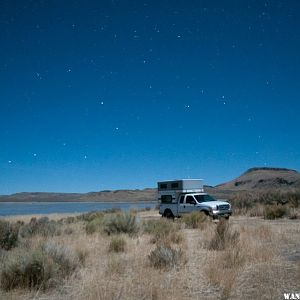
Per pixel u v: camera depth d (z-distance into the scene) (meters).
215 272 9.38
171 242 15.27
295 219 26.48
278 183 165.38
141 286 8.71
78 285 9.15
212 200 27.73
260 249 12.10
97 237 17.19
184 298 7.73
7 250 14.74
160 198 30.70
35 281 9.20
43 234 19.47
